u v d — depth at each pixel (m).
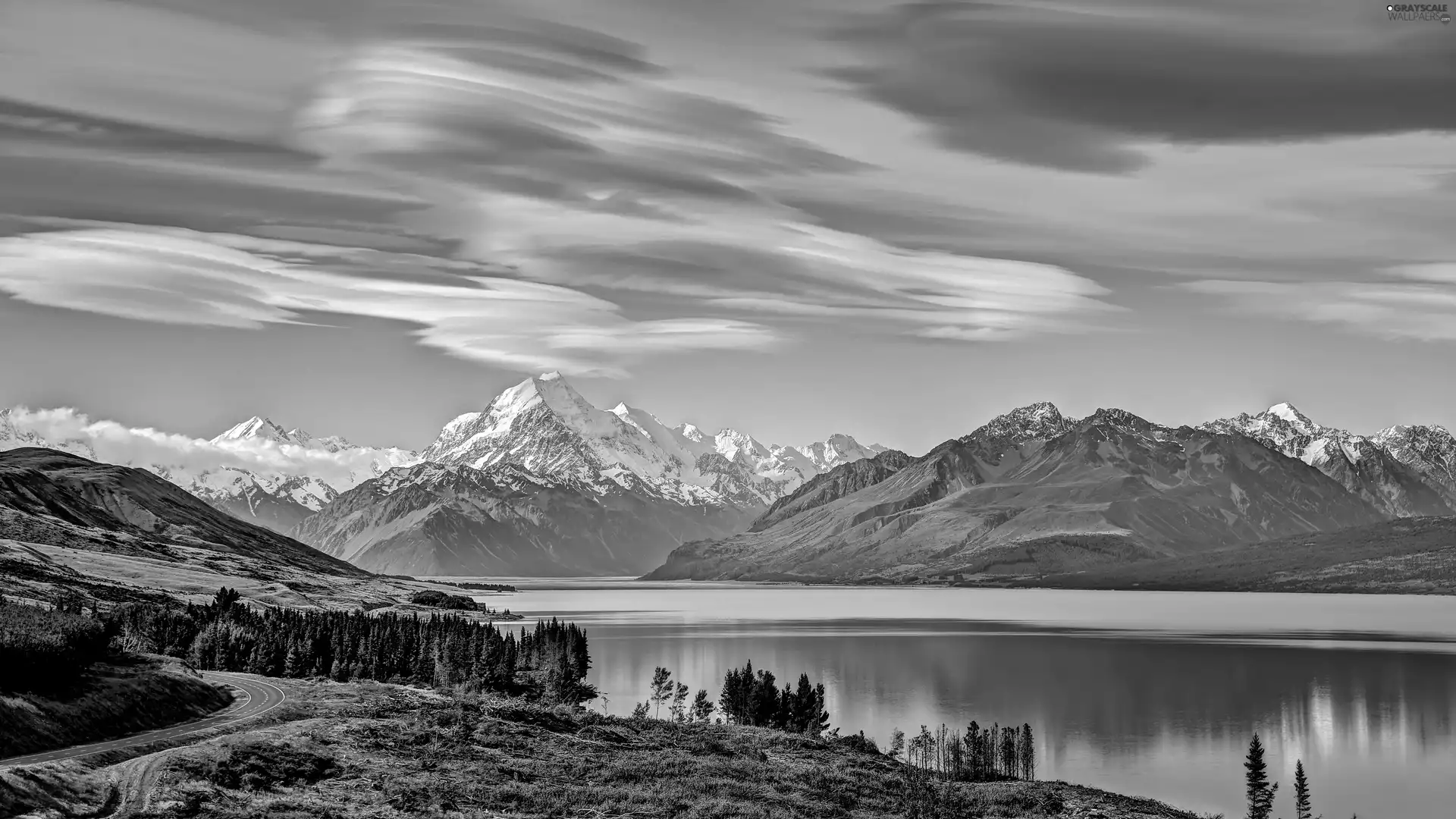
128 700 134.75
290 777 112.00
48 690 127.75
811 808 127.62
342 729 131.38
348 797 108.44
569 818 111.44
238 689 166.88
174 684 146.50
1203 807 188.50
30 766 102.94
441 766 123.19
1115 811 155.50
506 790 117.31
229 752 113.94
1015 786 167.75
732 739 167.88
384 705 150.88
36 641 130.00
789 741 170.38
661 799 121.56
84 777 104.25
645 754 144.62
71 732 121.25
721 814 117.69
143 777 106.31
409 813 106.19
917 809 137.88
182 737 125.94
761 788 134.00
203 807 99.75
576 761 135.00
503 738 139.75
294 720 140.50
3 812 92.44
